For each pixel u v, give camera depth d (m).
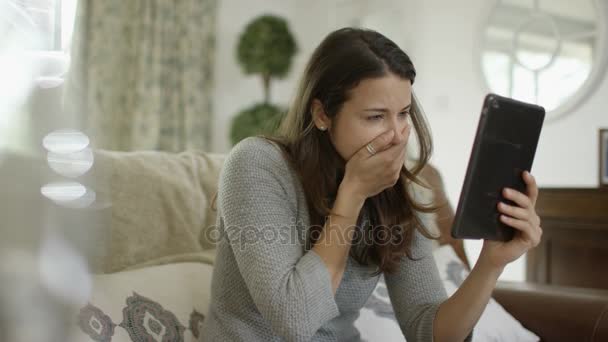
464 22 4.10
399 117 0.95
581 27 3.41
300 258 0.93
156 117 4.64
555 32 3.54
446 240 1.80
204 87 4.97
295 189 0.99
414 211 1.08
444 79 4.24
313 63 1.00
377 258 1.04
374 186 0.92
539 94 3.63
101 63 4.46
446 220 1.81
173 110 4.83
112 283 1.09
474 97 4.02
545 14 3.59
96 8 4.43
